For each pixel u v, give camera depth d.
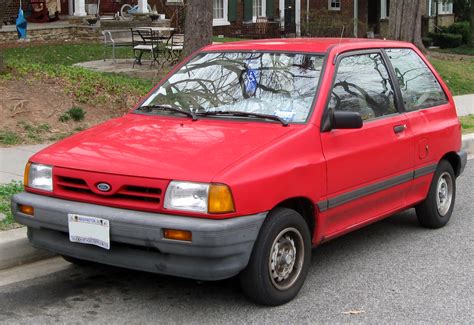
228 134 4.97
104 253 4.66
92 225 4.56
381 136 5.77
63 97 11.02
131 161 4.63
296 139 4.91
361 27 31.30
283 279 4.90
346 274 5.64
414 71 6.70
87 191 4.71
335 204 5.26
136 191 4.51
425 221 6.92
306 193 4.93
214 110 5.47
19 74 11.43
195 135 4.99
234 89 5.63
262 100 5.42
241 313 4.78
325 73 5.44
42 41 19.22
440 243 6.54
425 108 6.62
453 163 7.23
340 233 5.45
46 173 4.89
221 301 4.99
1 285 5.27
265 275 4.68
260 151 4.66
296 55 5.71
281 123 5.12
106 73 13.89
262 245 4.62
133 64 15.39
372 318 4.76
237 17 25.81
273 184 4.62
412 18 20.09
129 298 5.05
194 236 4.27
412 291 5.29
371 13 33.09
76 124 10.34
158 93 5.99
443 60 22.05
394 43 6.56
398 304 5.02
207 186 4.34
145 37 15.54
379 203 5.89
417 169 6.32
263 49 5.91
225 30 25.42
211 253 4.29
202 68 6.01
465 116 14.13
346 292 5.23
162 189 4.41
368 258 6.08
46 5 21.33
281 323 4.63
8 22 20.69
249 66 5.78
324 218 5.20
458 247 6.42
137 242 4.43
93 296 5.09
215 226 4.27
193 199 4.35
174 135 5.02
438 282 5.49
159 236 4.35
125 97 11.78
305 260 5.05
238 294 5.13
